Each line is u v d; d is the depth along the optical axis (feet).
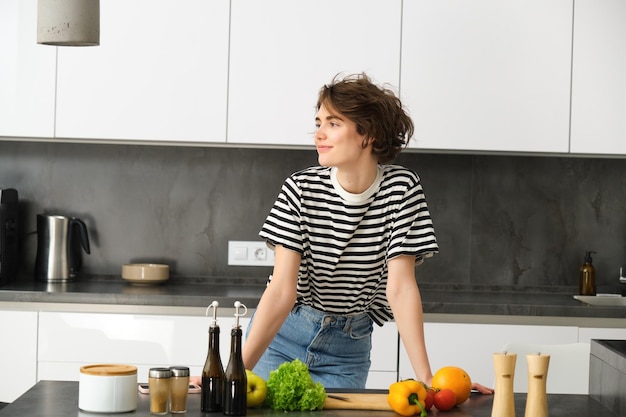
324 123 7.54
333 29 12.92
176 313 12.23
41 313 12.16
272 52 12.92
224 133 12.92
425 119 13.00
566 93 13.07
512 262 14.30
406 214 7.83
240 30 12.89
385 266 8.29
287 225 7.88
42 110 12.87
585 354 9.50
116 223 14.19
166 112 12.92
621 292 14.28
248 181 14.25
